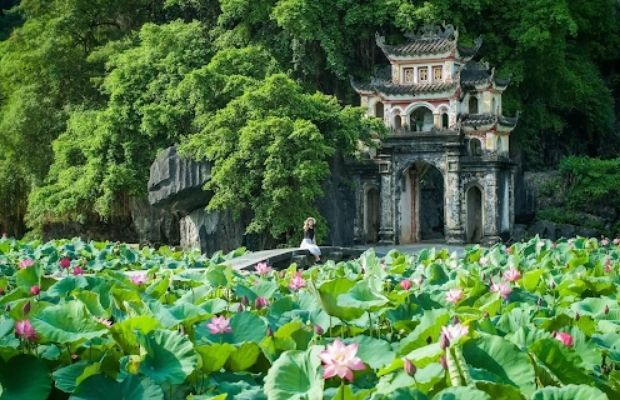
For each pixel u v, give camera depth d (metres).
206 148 31.36
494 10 44.25
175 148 32.28
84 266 16.28
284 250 24.50
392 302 8.52
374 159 37.81
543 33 41.88
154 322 6.60
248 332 7.01
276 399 5.23
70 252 18.92
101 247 21.31
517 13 43.34
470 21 44.16
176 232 35.44
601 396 4.64
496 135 37.12
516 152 43.97
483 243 36.44
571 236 42.06
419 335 6.65
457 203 36.66
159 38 36.91
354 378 6.00
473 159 36.59
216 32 41.28
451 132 36.25
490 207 36.44
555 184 44.28
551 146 48.50
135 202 35.66
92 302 8.05
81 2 41.81
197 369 6.09
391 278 12.20
